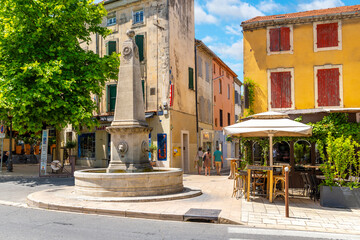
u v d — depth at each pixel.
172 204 8.84
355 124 13.33
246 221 7.22
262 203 9.48
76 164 25.64
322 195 9.25
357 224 7.14
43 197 9.78
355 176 9.69
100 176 9.69
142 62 22.31
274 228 6.77
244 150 15.48
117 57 18.22
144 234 6.12
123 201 9.09
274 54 18.02
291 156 13.48
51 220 7.30
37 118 16.19
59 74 15.41
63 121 16.33
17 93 14.52
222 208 8.38
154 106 21.67
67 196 9.80
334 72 17.23
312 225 7.00
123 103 11.23
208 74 30.42
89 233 6.14
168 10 21.67
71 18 16.53
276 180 9.97
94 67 16.58
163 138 21.16
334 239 5.97
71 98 15.81
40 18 15.16
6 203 9.70
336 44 17.27
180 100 22.95
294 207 9.01
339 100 17.05
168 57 21.44
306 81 17.53
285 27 17.92
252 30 18.39
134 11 23.19
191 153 24.55
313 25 17.58
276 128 9.47
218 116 33.28
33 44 15.90
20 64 15.05
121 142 10.85
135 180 9.64
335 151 9.45
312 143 13.52
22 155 26.95
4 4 15.42
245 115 18.03
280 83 17.83
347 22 17.16
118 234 6.09
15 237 5.81
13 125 16.41
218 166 20.16
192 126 25.06
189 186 13.23
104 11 18.83
